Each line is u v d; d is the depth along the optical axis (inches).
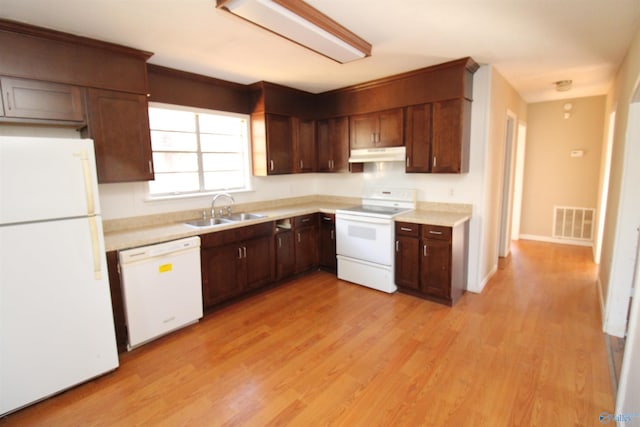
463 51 111.0
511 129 178.2
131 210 119.5
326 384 83.8
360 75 138.4
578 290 141.4
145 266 99.7
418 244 130.6
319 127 173.9
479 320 115.5
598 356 93.0
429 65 126.1
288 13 75.5
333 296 138.6
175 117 132.3
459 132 125.0
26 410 76.4
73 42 92.2
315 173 194.2
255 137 155.7
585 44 104.6
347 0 75.2
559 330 108.0
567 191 212.2
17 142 71.7
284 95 157.8
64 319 80.3
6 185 71.0
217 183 149.3
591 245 208.8
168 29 89.0
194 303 113.3
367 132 152.7
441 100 127.4
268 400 78.5
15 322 73.7
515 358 92.9
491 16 84.1
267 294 141.9
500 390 80.0
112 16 80.8
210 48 103.8
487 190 139.2
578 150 205.0
